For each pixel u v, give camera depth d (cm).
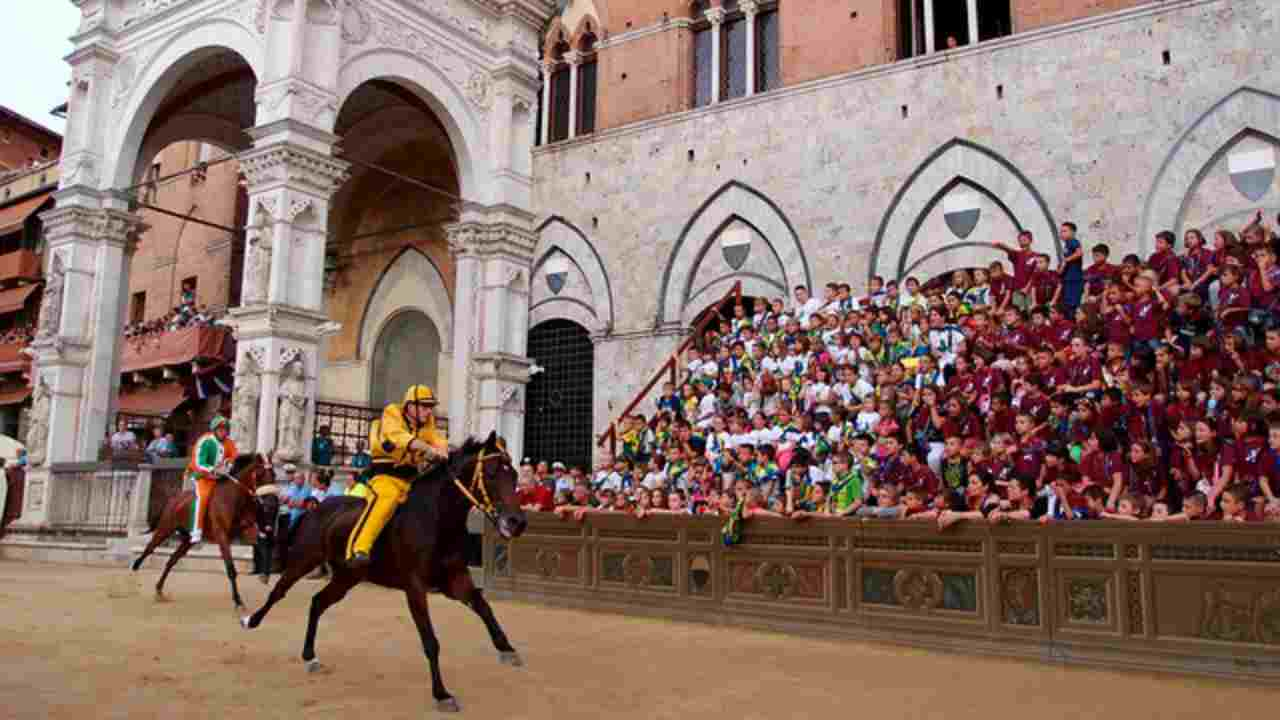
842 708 695
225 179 3066
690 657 922
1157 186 1862
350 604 1332
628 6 2683
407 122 2438
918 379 1469
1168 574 869
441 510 766
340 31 1894
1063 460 1116
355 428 2627
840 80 2275
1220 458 1063
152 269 3294
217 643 941
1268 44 1784
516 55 2281
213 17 2005
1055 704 721
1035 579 941
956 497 1097
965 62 2111
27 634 961
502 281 2194
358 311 2766
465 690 742
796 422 1494
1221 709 707
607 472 1862
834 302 1861
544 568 1361
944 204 2112
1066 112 1975
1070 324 1397
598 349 2581
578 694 733
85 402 2142
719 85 2531
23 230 3444
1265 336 1241
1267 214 1753
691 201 2478
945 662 913
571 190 2708
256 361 1742
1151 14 1906
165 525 1336
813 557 1092
